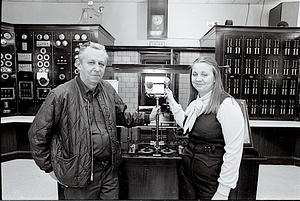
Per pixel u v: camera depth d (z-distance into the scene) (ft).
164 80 5.83
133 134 6.68
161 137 6.55
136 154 5.86
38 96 9.99
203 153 4.39
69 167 4.15
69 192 4.50
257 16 8.09
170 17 6.48
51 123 4.15
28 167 7.32
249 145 6.09
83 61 4.24
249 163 5.75
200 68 4.30
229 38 8.18
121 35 6.92
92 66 4.19
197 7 6.42
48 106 4.12
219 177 4.13
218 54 8.31
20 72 10.09
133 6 6.68
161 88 5.82
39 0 6.63
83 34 9.50
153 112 5.86
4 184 4.75
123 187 5.69
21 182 5.92
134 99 6.31
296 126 9.10
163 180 5.64
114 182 4.85
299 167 9.98
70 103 4.22
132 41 6.96
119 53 7.25
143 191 5.65
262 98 9.37
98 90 4.62
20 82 9.93
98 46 4.31
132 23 6.77
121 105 5.34
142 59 7.18
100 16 7.50
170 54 6.98
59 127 4.30
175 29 6.64
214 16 6.70
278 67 9.46
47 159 4.23
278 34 9.19
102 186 4.69
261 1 7.70
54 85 10.32
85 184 4.29
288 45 9.38
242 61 8.98
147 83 5.87
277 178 8.21
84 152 4.23
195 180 4.50
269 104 9.43
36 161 4.22
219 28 7.36
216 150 4.32
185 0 6.24
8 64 9.75
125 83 6.26
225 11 6.94
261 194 6.12
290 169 9.62
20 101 9.68
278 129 10.26
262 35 9.02
